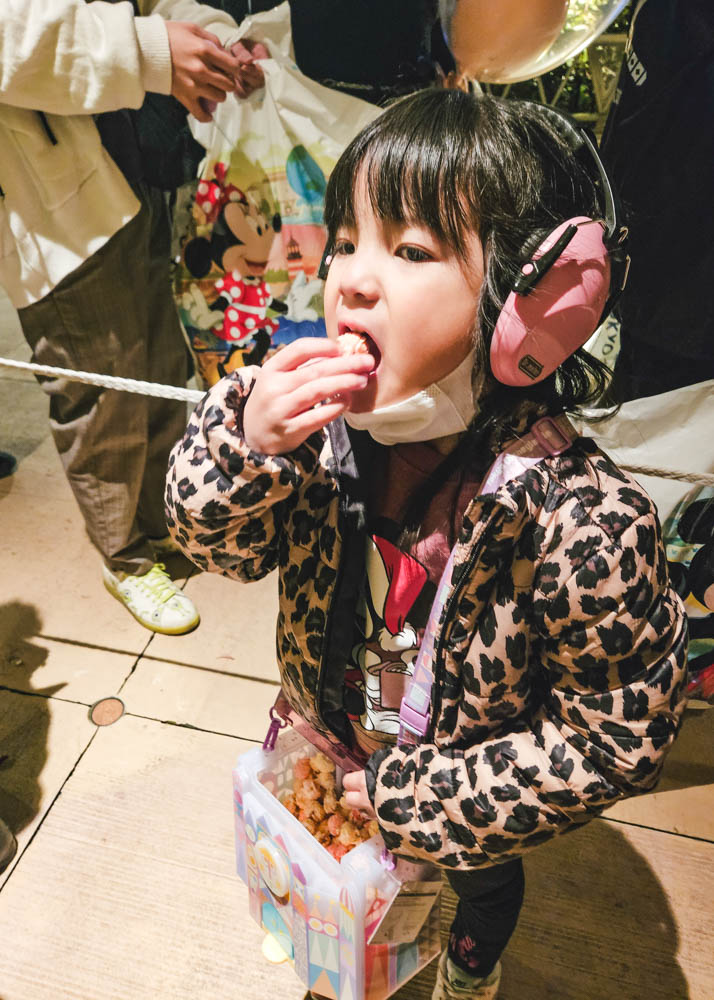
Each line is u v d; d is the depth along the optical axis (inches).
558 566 28.3
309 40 66.1
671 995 56.9
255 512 32.2
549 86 64.9
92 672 81.0
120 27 58.6
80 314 70.0
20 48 55.9
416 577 33.7
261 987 57.0
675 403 60.6
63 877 63.6
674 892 62.9
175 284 82.9
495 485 29.7
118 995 56.5
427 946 43.9
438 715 32.7
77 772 71.4
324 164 72.4
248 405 29.9
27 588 91.0
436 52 64.7
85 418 76.2
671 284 55.7
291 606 36.6
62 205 65.0
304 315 83.2
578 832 66.9
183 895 62.4
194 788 70.2
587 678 29.0
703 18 47.8
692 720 76.1
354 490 32.8
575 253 25.5
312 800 45.0
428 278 26.9
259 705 77.9
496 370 27.2
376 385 29.0
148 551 89.4
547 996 56.6
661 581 29.0
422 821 32.7
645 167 53.9
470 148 26.1
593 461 29.8
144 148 71.3
